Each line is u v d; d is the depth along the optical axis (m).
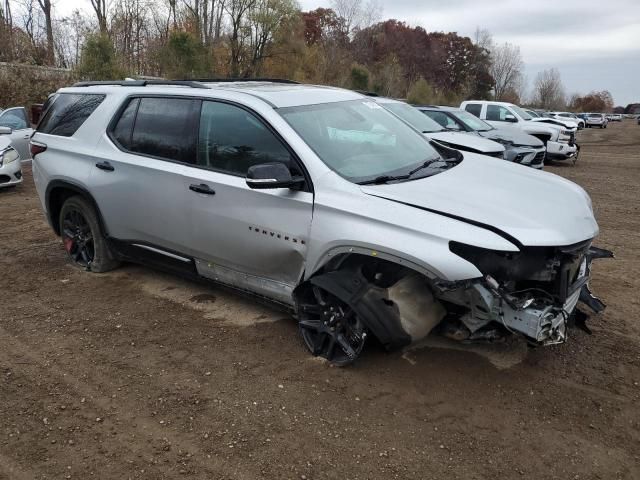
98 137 5.03
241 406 3.33
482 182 3.84
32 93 21.70
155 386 3.55
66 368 3.78
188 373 3.69
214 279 4.46
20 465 2.86
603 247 6.80
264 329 4.26
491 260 3.18
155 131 4.62
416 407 3.30
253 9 30.19
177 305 4.73
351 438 3.05
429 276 3.16
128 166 4.71
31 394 3.47
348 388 3.48
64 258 5.97
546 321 3.18
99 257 5.37
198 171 4.24
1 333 4.27
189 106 4.42
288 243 3.77
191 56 25.98
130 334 4.23
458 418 3.21
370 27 57.12
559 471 2.81
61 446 3.00
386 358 3.80
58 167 5.28
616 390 3.48
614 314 4.61
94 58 21.67
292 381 3.57
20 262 5.86
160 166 4.47
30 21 31.28
